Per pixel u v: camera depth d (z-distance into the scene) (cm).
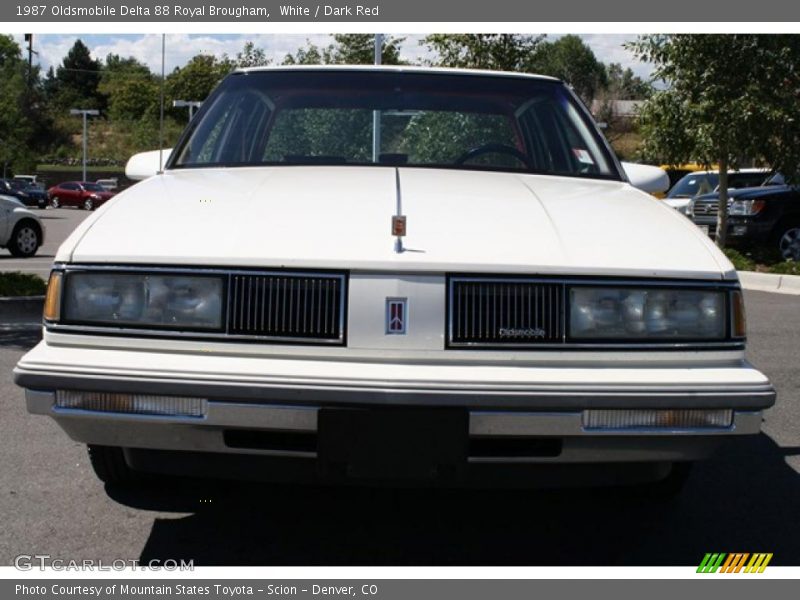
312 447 283
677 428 278
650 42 1312
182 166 399
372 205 318
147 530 340
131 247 290
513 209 322
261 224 300
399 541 334
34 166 6306
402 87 431
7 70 7381
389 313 278
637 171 430
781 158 1269
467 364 278
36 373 278
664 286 287
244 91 431
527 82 444
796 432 489
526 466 291
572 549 330
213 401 271
